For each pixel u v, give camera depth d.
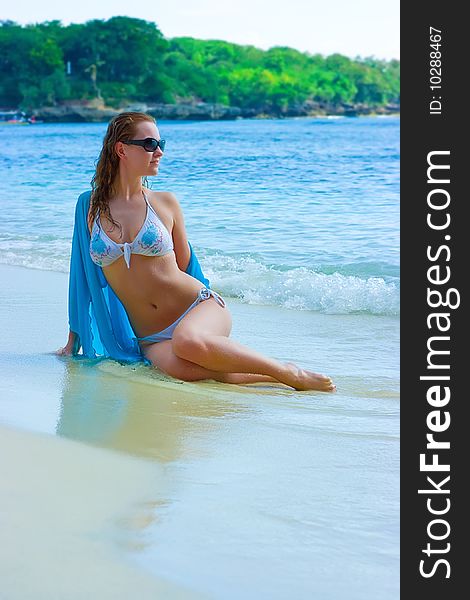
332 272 8.50
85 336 5.77
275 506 3.35
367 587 2.78
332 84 132.25
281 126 65.56
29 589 2.71
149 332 5.66
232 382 5.30
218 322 5.51
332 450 4.01
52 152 30.58
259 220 11.98
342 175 18.42
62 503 3.34
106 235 5.54
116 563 2.88
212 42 127.75
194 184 16.58
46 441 4.05
